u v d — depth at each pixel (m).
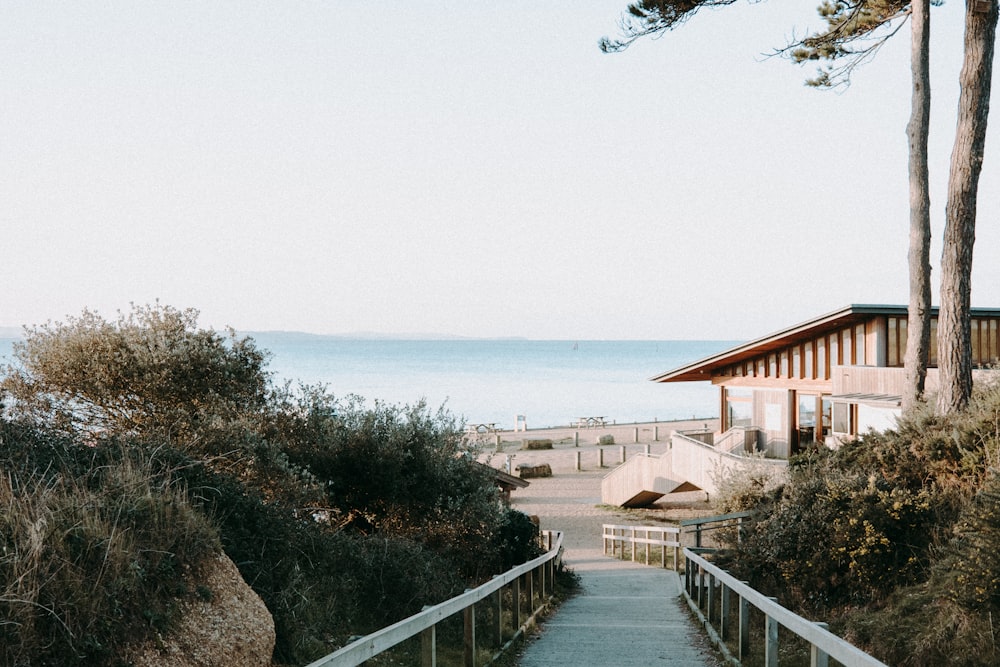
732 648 8.82
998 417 11.34
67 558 4.43
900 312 23.58
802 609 10.59
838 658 4.66
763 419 27.94
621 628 10.86
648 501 31.58
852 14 17.44
